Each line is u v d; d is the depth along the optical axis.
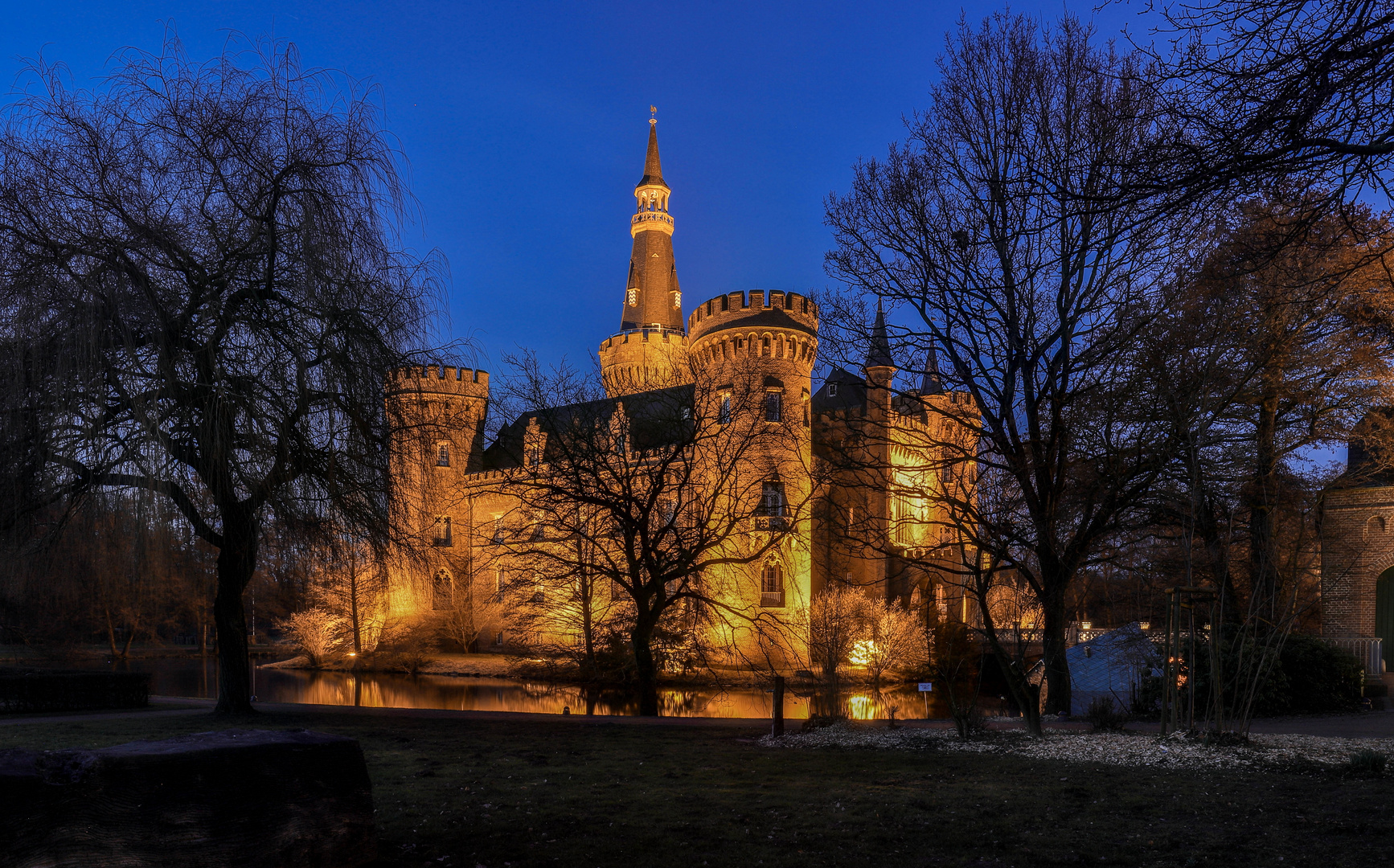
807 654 46.16
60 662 49.62
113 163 13.65
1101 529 17.66
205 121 14.33
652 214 90.00
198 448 13.88
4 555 13.88
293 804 5.47
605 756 11.33
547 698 39.59
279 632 78.56
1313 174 5.92
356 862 5.86
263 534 15.92
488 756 11.24
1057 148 17.02
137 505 12.98
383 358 15.25
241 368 13.98
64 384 12.38
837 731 13.74
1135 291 17.16
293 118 14.98
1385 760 9.58
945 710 32.47
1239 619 18.36
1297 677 18.11
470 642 58.09
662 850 6.52
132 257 13.36
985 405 19.22
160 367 13.03
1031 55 18.22
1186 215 7.44
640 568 25.95
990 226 18.33
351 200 15.20
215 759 5.12
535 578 44.31
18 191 13.05
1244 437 18.09
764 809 7.91
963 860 6.26
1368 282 14.72
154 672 49.50
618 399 31.39
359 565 18.38
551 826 7.20
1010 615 24.09
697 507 30.72
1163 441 15.81
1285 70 5.53
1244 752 10.48
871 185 20.20
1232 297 13.80
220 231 14.19
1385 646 26.11
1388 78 5.34
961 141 19.33
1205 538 18.11
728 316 51.56
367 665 53.00
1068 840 6.75
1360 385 18.75
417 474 17.33
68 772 4.61
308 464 14.88
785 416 49.12
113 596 24.41
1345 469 22.55
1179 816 7.48
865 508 22.91
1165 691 11.61
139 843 4.77
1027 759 10.74
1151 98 8.08
